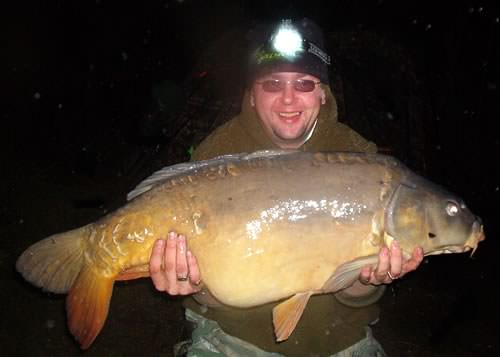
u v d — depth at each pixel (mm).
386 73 2250
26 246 1845
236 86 1868
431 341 1569
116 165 2729
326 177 778
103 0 4707
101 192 2420
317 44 921
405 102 2332
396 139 2184
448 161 3002
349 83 2064
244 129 959
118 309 1590
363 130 2023
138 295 1673
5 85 3949
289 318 770
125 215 768
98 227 776
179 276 751
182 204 763
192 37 4324
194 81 1980
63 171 2689
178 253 741
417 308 1763
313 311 887
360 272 812
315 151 803
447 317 1701
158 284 772
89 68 4301
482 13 3279
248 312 894
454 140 3123
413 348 1532
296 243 758
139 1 4738
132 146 2740
